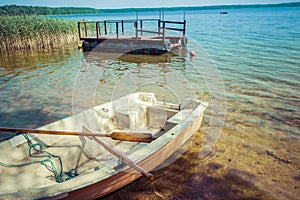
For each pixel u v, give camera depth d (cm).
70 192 262
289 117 572
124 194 335
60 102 702
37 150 373
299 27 2859
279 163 402
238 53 1398
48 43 1736
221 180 363
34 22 1720
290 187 348
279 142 465
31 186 300
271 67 1068
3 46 1569
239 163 402
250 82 855
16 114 627
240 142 465
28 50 1633
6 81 916
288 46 1609
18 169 332
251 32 2431
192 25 3341
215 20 4678
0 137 496
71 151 382
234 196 334
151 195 334
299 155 423
